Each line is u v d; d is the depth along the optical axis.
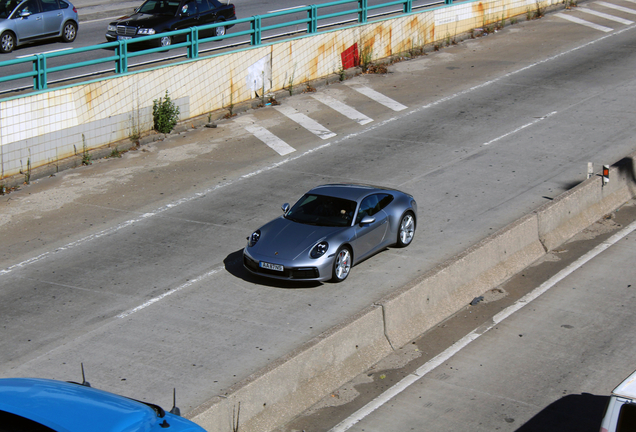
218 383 10.48
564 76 29.38
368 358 11.09
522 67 30.88
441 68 31.27
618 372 10.73
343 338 10.77
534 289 13.71
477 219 16.81
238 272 14.41
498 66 31.20
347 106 26.61
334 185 15.45
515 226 14.80
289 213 14.74
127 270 14.52
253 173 20.28
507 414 9.73
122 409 6.24
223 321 12.41
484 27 37.03
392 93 28.06
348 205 14.45
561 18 39.47
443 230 16.28
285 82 27.98
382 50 32.03
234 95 26.12
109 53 28.62
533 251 15.12
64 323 12.41
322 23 34.72
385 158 21.30
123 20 29.42
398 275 14.10
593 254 15.21
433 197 18.27
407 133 23.53
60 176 20.38
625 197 18.27
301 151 22.09
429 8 34.38
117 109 22.38
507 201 17.84
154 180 19.92
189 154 22.05
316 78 29.28
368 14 37.19
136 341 11.76
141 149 22.53
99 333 12.04
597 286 13.71
